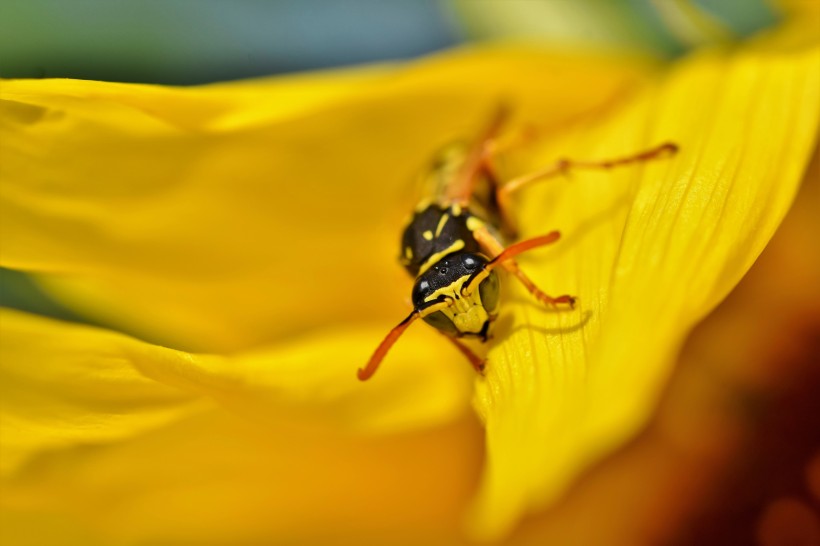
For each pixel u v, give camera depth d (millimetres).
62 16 116
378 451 116
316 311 117
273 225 113
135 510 111
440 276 100
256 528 114
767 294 118
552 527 119
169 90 98
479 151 106
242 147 109
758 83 104
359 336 110
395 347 110
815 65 103
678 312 92
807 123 101
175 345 116
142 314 116
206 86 101
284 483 113
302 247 114
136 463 109
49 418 102
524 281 98
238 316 116
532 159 110
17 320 101
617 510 119
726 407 119
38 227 107
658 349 89
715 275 94
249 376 104
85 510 110
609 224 101
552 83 111
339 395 107
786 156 100
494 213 107
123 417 102
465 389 110
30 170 105
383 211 114
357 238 115
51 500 109
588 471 120
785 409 118
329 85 105
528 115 112
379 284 117
